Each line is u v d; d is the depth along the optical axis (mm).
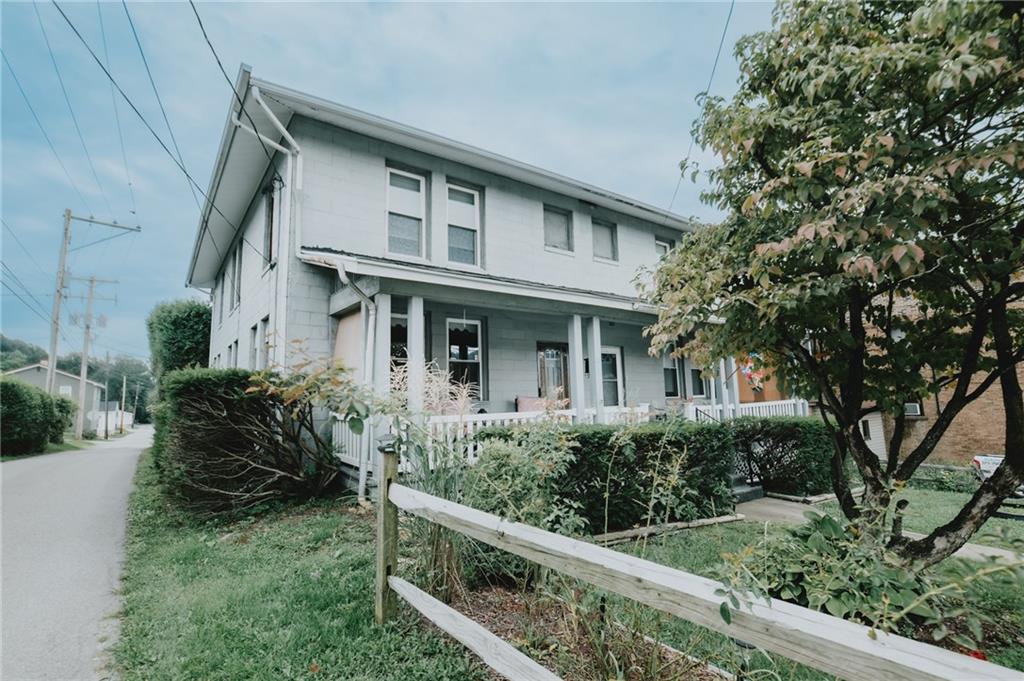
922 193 2408
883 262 2502
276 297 8344
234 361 12453
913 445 10867
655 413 8977
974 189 2672
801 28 3209
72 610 3646
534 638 2770
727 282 3656
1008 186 2613
